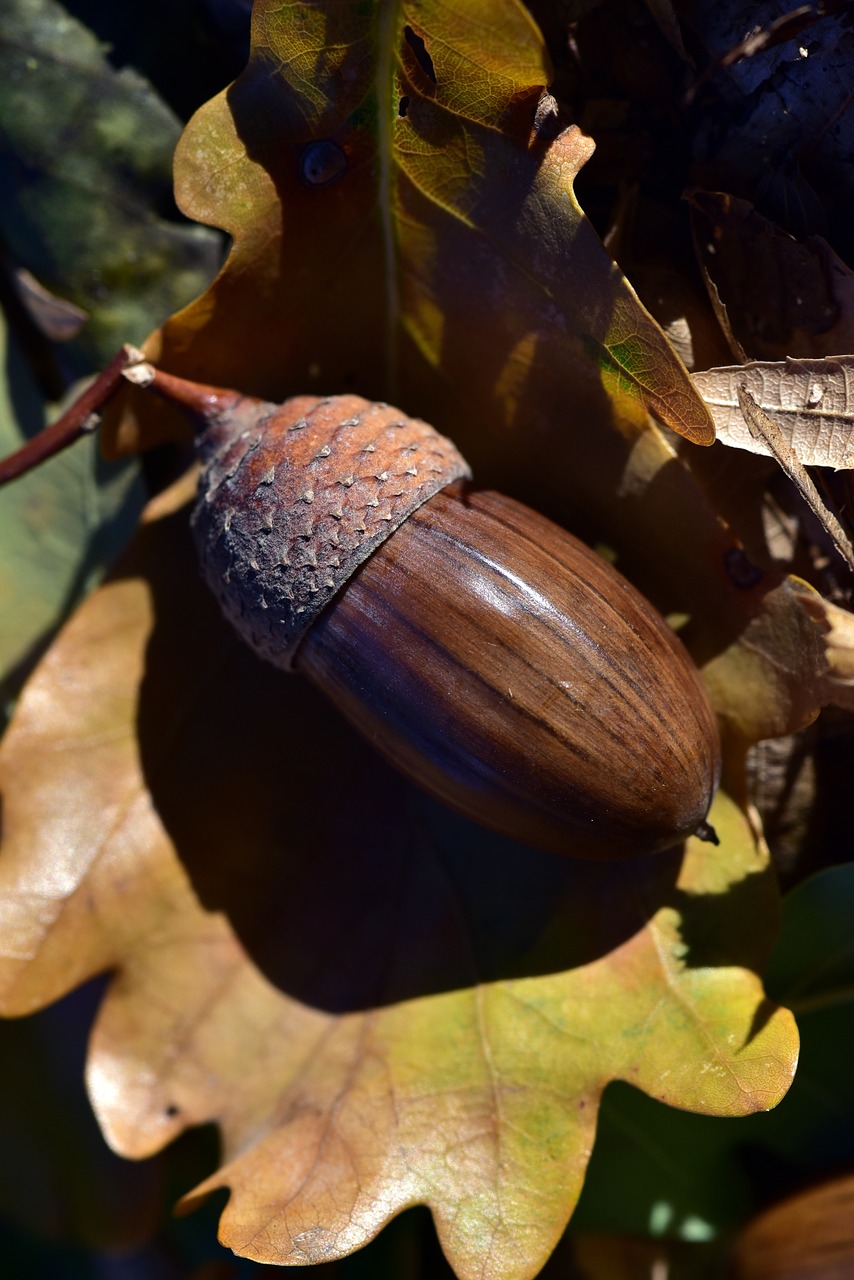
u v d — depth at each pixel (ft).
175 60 0.51
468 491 0.46
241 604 0.47
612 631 0.45
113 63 0.51
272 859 0.50
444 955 0.49
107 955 0.49
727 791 0.48
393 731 0.46
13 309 0.53
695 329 0.48
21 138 0.51
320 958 0.50
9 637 0.54
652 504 0.47
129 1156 0.49
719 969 0.47
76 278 0.52
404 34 0.44
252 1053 0.49
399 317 0.48
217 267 0.52
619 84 0.48
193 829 0.50
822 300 0.48
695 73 0.48
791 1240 0.49
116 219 0.52
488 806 0.46
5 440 0.54
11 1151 0.55
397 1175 0.47
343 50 0.44
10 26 0.51
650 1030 0.47
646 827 0.45
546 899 0.49
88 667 0.50
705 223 0.48
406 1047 0.48
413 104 0.45
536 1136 0.47
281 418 0.47
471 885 0.50
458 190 0.45
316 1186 0.47
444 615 0.45
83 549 0.54
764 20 0.47
